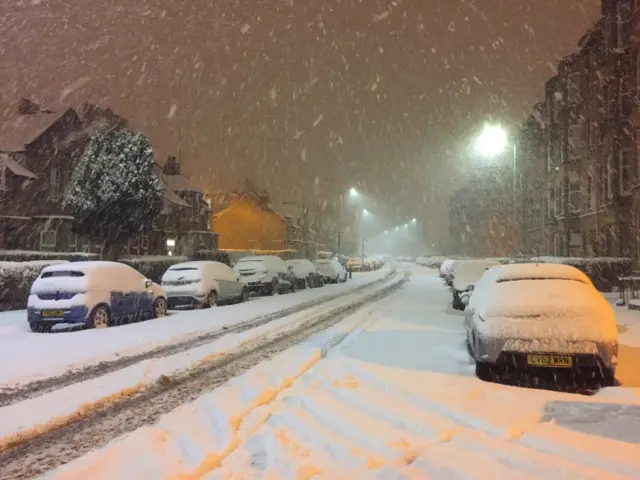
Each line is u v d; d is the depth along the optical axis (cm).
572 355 694
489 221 7075
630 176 2422
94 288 1313
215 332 1247
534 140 4297
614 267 2228
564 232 3186
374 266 6675
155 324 1372
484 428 543
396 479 416
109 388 717
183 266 1852
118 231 2708
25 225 3216
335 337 1152
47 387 725
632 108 2377
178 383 757
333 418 580
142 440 514
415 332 1198
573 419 562
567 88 3222
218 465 452
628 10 2450
